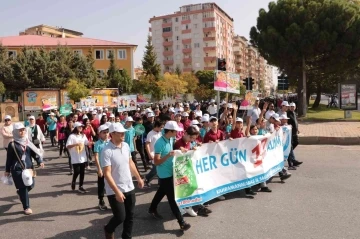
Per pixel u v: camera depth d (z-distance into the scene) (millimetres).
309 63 28031
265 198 7078
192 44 94438
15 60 45500
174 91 60000
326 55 26609
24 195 6535
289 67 28016
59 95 39594
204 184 6344
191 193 5973
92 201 7328
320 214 6004
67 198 7590
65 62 48531
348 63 26562
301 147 14141
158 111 13500
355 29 24516
